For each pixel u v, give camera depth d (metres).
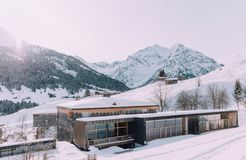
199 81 110.56
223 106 77.50
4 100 183.62
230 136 30.53
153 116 35.53
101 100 42.34
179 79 148.25
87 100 43.66
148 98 97.88
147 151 26.28
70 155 27.94
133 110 42.44
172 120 38.16
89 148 30.62
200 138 32.34
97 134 32.47
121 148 31.83
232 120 46.88
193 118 40.56
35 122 60.19
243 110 69.06
